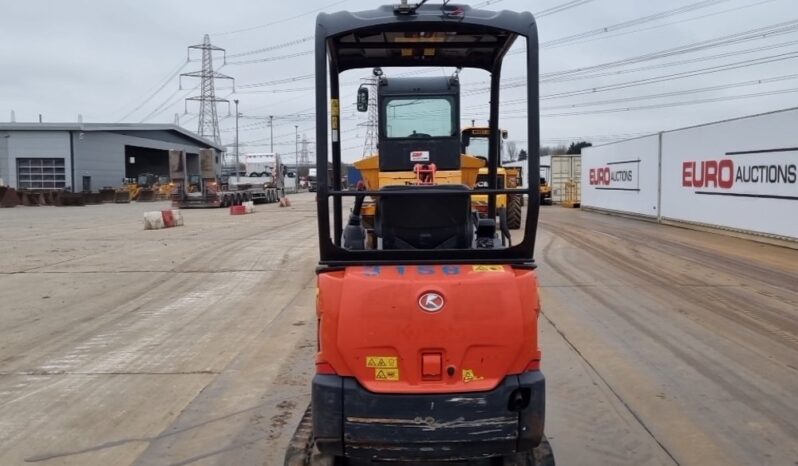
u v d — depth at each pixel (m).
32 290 11.62
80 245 18.19
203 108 76.06
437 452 3.79
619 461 4.80
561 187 41.75
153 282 12.37
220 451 5.03
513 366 3.82
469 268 3.93
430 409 3.75
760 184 17.44
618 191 28.92
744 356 7.31
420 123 10.56
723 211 19.52
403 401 3.75
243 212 34.09
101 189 52.94
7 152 53.78
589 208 33.34
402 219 4.33
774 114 16.67
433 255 3.97
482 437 3.79
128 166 73.62
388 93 10.51
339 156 4.96
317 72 3.94
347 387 3.78
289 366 7.15
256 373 6.92
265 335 8.51
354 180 11.82
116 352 7.79
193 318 9.52
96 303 10.55
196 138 71.62
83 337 8.50
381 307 3.77
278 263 14.64
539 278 12.30
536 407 3.84
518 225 16.02
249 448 5.08
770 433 5.25
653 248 16.66
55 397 6.26
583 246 17.12
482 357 3.79
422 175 9.59
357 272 3.88
